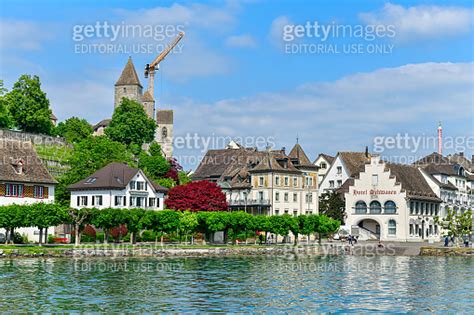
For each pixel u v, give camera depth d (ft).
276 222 400.47
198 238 436.76
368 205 499.10
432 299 199.72
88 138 530.68
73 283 222.07
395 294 208.85
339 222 429.38
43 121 531.09
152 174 566.36
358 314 175.52
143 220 362.74
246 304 188.03
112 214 351.25
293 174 511.81
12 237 347.15
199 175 565.12
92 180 434.30
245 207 501.97
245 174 518.78
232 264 303.27
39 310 174.60
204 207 453.58
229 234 404.16
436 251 389.80
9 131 489.67
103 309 177.37
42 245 335.67
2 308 176.24
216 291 211.00
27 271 252.83
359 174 504.02
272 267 290.76
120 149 530.27
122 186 426.51
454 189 565.94
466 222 433.07
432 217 524.52
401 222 487.20
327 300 196.24
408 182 508.12
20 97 524.52
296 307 184.44
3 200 377.91
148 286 218.79
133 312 174.40
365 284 232.12
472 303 193.26
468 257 374.63
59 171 497.87
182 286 220.43
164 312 174.91
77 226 349.82
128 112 643.04
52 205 337.31
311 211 522.47
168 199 460.96
